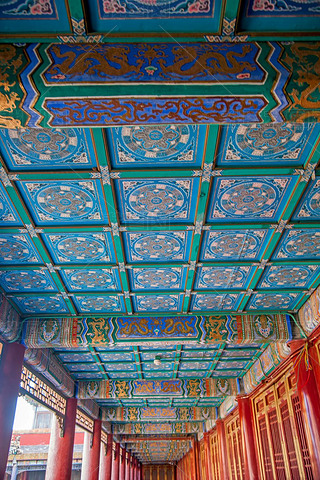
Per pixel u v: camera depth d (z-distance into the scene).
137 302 8.50
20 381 8.76
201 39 3.40
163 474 48.22
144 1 3.09
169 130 4.40
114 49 3.42
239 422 14.99
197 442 25.06
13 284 7.55
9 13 3.12
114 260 6.94
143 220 5.94
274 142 4.64
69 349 10.93
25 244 6.41
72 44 3.41
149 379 14.09
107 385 13.80
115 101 3.52
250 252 6.85
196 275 7.50
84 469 15.94
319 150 4.74
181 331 8.99
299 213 5.90
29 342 8.59
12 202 5.48
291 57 3.43
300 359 8.69
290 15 3.21
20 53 3.38
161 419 17.70
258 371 12.18
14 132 4.38
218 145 4.66
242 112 3.64
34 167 4.92
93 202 5.53
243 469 14.63
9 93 3.43
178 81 3.40
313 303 8.20
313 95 3.49
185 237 6.38
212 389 14.23
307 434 8.16
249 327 8.97
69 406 13.18
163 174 5.05
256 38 3.39
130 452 32.53
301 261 7.09
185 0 3.09
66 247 6.54
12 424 7.81
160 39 3.39
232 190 5.40
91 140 4.50
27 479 32.50
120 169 4.96
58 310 8.65
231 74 3.41
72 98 3.48
